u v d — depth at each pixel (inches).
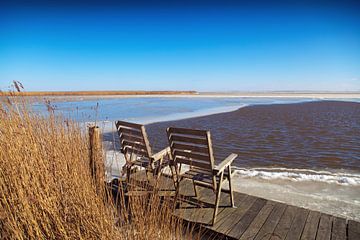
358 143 313.1
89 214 74.2
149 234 70.9
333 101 1102.4
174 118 562.3
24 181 75.1
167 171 170.7
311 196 158.2
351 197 156.6
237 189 169.9
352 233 103.0
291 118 545.0
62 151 92.4
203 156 116.1
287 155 263.9
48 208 73.1
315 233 103.5
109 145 299.9
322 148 291.4
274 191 166.7
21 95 98.1
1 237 72.4
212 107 865.5
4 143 86.6
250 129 418.9
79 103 935.7
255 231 105.5
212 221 110.7
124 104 992.9
